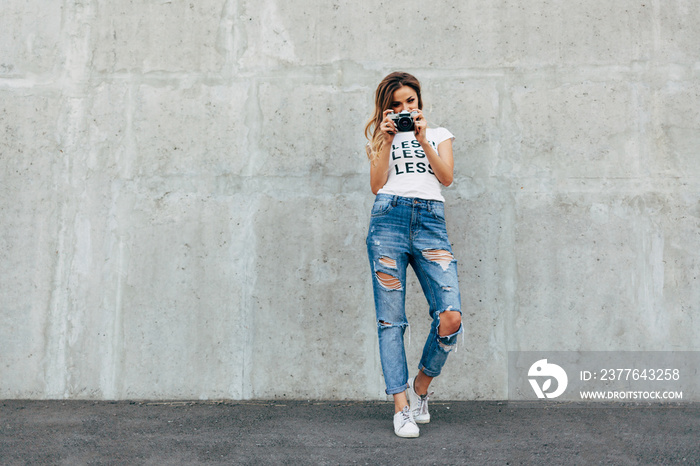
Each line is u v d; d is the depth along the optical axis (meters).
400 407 2.31
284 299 3.00
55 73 3.12
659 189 2.96
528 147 3.01
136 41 3.13
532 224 2.98
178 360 3.00
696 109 2.99
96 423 2.52
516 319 2.95
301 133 3.07
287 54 3.09
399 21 3.08
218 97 3.09
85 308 3.03
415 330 2.95
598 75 3.02
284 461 2.01
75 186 3.08
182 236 3.05
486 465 1.95
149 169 3.08
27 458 2.05
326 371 2.97
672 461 1.97
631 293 2.93
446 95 3.04
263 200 3.05
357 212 3.03
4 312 3.03
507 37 3.05
